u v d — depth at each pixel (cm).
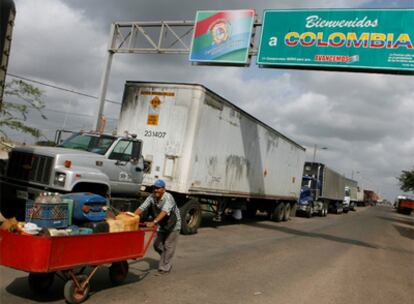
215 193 1359
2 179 929
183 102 1184
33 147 927
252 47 1527
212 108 1258
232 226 1639
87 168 920
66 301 530
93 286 611
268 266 912
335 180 3581
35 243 470
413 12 1288
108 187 948
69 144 1037
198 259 898
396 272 1043
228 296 641
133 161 1058
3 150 1191
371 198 9538
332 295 726
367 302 712
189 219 1241
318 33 1396
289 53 1432
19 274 638
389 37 1305
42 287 550
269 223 2011
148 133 1211
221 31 1540
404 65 1280
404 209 6694
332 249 1319
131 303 552
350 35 1352
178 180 1161
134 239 610
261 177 1780
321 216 3244
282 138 2005
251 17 1502
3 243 487
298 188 2411
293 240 1427
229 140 1410
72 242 502
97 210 612
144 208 683
